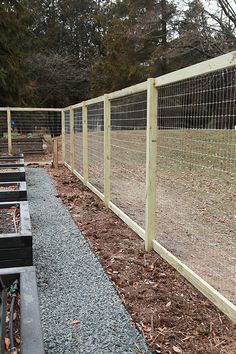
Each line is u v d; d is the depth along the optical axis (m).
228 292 2.78
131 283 3.02
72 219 5.02
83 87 27.66
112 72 21.81
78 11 32.25
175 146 3.52
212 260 3.44
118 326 2.39
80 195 6.57
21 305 1.83
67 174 9.41
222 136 2.73
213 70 2.41
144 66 20.72
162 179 5.19
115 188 6.44
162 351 2.14
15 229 3.50
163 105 3.49
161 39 19.14
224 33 15.06
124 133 5.00
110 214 5.23
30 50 21.50
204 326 2.40
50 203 6.02
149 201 3.67
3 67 16.08
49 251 3.77
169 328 2.38
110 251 3.75
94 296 2.79
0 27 16.08
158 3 18.75
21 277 2.16
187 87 3.05
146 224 3.73
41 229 4.56
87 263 3.44
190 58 17.56
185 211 4.98
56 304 2.67
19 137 13.45
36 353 1.46
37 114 13.91
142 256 3.61
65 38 31.50
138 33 18.98
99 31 31.41
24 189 4.81
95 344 2.20
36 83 24.86
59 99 27.25
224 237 4.02
